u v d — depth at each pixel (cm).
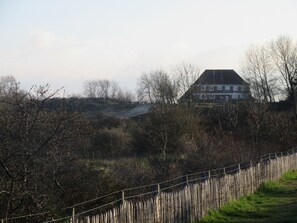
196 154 2572
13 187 948
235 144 3084
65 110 1130
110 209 1127
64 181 1212
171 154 3000
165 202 1311
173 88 6612
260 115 4428
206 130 3994
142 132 3338
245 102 5225
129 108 7012
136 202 1172
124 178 1667
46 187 1105
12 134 1013
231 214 1708
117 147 3150
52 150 1098
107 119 4056
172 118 3312
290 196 2134
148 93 7688
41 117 1080
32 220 977
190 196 1486
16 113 1041
